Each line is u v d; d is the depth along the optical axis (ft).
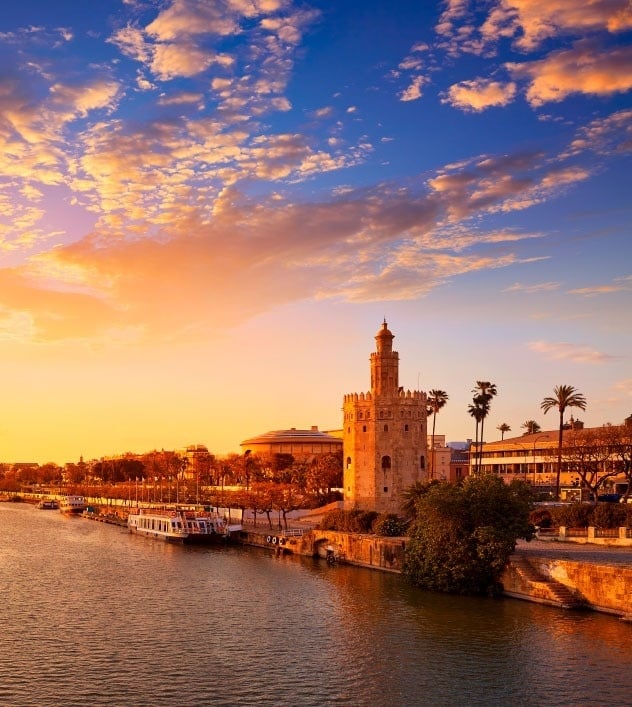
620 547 294.66
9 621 240.12
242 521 542.16
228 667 190.08
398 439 457.27
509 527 267.80
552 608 241.35
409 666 188.44
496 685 174.40
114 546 467.93
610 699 164.55
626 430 462.60
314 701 166.81
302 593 283.18
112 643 212.64
